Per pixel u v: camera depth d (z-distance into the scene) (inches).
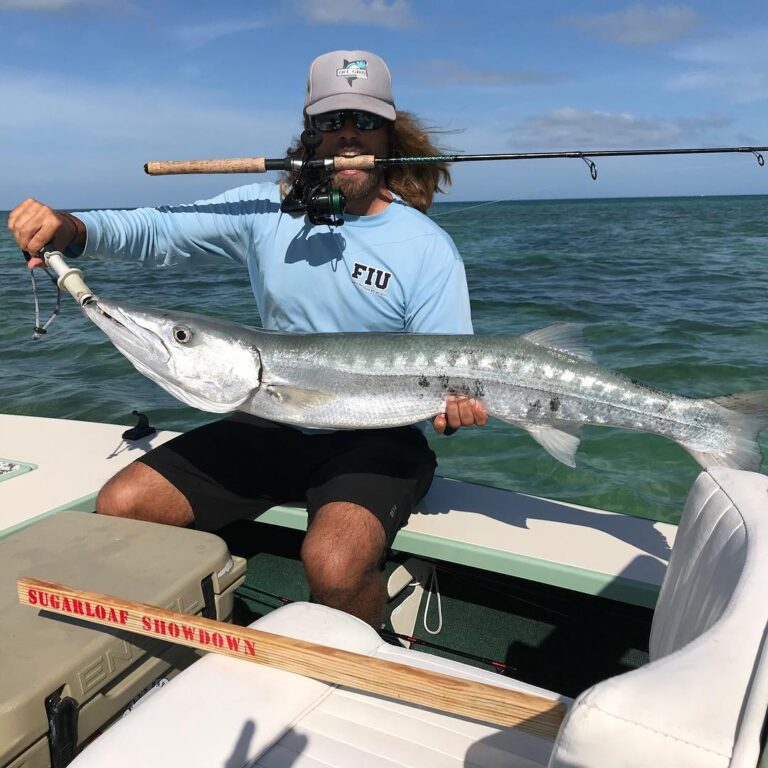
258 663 70.0
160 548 94.3
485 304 506.3
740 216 2097.7
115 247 122.8
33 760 69.2
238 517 121.0
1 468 139.2
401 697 65.6
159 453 115.4
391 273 122.4
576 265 770.2
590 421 114.2
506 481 215.6
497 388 112.7
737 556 55.4
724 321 423.5
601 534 115.3
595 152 129.3
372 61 126.5
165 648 82.9
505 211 2876.5
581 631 114.5
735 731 40.2
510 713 62.2
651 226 1582.2
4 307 478.3
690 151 128.0
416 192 143.3
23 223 108.3
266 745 62.4
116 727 62.6
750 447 111.0
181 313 112.7
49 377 315.3
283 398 112.3
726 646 44.1
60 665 71.3
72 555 92.7
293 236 124.7
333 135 128.5
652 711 41.0
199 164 130.1
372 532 99.8
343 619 79.7
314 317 126.6
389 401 113.0
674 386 308.7
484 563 109.0
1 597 83.0
